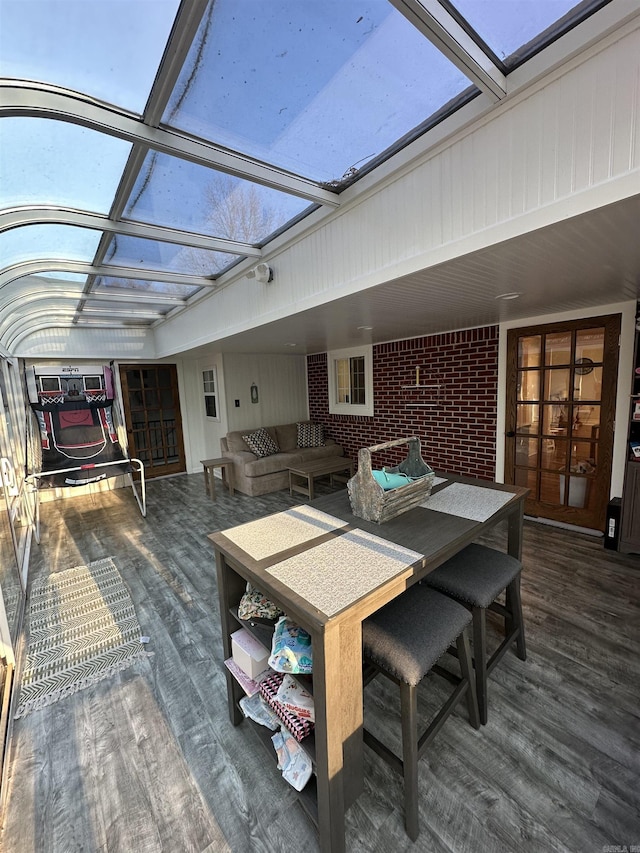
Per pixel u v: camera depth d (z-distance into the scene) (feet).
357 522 5.57
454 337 14.43
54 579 10.10
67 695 6.13
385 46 3.61
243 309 10.46
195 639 7.45
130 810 4.46
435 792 4.49
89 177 5.51
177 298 13.53
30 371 16.51
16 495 11.13
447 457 15.20
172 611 8.42
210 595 9.07
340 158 5.53
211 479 16.75
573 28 3.69
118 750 5.19
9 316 11.38
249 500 16.65
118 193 5.91
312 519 5.72
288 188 5.80
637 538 9.98
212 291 12.00
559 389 11.84
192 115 4.37
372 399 18.12
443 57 3.83
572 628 7.29
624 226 4.39
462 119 4.68
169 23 3.12
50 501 17.94
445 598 5.06
